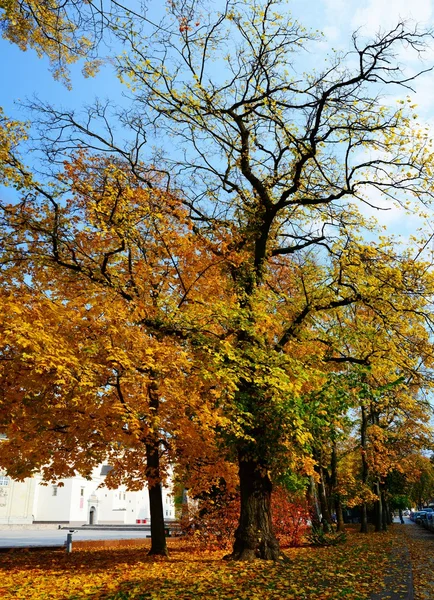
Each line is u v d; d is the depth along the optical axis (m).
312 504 22.33
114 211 9.62
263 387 10.66
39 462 12.68
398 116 11.74
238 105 12.85
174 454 14.56
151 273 10.45
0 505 47.28
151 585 8.10
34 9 8.15
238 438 11.12
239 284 12.16
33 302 9.52
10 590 8.23
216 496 17.67
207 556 14.91
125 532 41.34
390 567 10.55
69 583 9.03
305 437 10.56
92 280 10.10
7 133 9.41
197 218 13.77
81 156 11.29
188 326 10.05
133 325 9.94
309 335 12.95
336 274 13.55
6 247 10.23
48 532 40.94
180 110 11.82
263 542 11.61
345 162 12.16
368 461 28.44
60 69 9.34
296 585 7.91
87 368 8.47
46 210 10.49
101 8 7.54
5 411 9.48
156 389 10.30
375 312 12.50
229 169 14.63
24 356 7.39
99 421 10.55
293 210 14.83
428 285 11.98
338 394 12.13
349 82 11.57
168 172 14.03
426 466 37.12
